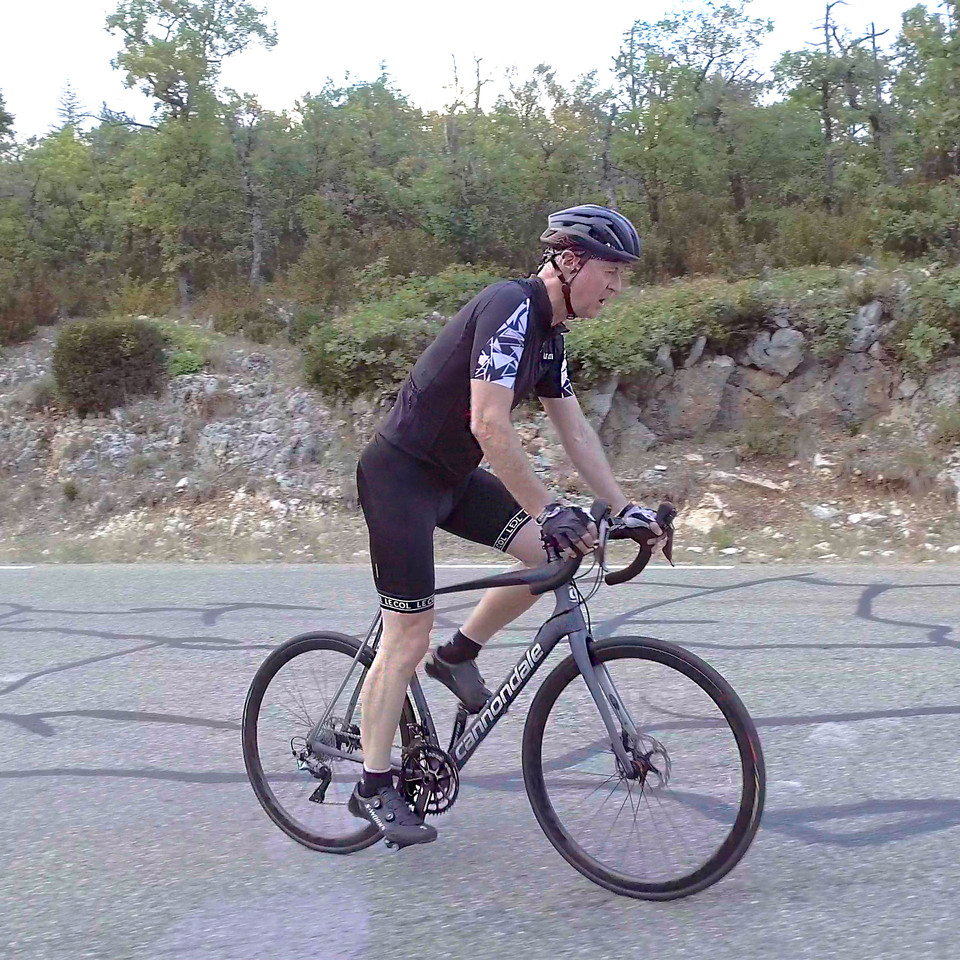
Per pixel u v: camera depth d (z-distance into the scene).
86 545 10.41
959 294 10.81
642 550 2.56
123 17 18.61
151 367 13.24
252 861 3.04
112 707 4.68
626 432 11.18
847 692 4.41
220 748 4.08
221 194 19.09
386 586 2.76
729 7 20.69
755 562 8.27
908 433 10.53
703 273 15.16
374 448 2.76
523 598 2.82
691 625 5.70
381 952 2.48
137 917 2.74
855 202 16.28
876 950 2.37
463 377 2.61
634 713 2.60
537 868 2.88
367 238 18.70
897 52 19.33
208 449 12.08
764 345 11.36
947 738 3.81
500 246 17.50
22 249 20.55
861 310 11.24
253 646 5.66
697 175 17.92
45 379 13.79
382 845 3.10
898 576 6.97
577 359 11.22
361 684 3.02
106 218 21.22
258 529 10.64
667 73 19.33
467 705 2.93
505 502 2.89
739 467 10.70
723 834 2.49
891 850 2.89
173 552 9.95
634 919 2.56
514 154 18.52
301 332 14.48
